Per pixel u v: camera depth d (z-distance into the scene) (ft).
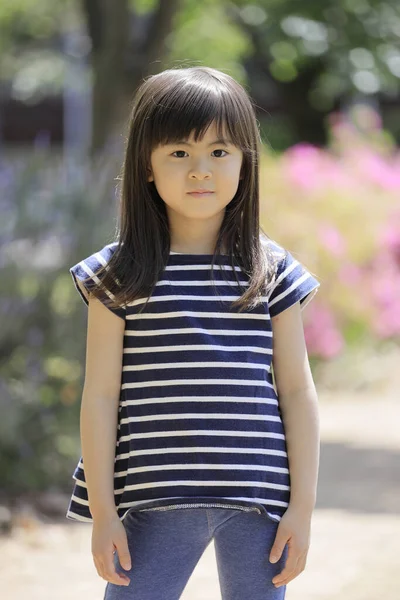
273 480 12.67
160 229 13.30
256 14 59.11
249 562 12.69
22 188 28.89
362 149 53.52
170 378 12.64
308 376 13.28
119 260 13.14
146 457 12.55
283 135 82.84
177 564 12.78
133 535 12.71
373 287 49.47
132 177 13.41
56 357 28.48
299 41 58.44
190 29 59.82
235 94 13.20
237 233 13.34
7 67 100.73
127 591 12.65
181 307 12.80
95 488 12.69
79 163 30.01
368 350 50.31
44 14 87.25
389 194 50.70
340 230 47.65
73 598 19.98
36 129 105.40
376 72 59.98
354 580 21.04
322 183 48.47
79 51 95.40
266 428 12.71
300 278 13.41
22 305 28.37
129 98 36.37
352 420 39.99
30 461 27.43
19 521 24.93
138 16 45.01
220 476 12.44
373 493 28.50
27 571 21.67
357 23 58.39
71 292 28.55
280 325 13.21
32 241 28.68
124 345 12.96
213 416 12.54
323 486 29.40
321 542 23.73
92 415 12.84
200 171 12.89
